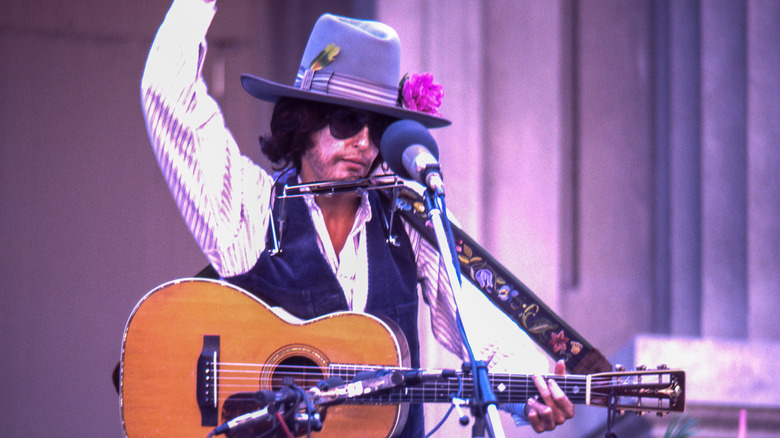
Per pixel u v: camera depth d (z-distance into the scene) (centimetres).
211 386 697
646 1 1558
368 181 726
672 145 1500
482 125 1469
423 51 1456
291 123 723
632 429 1302
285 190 729
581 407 1429
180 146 700
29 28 1611
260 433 684
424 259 779
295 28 1656
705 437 1287
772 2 1438
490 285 789
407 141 583
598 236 1530
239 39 1673
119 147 1639
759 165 1425
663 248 1520
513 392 679
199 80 718
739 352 1318
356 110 711
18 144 1596
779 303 1405
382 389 604
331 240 743
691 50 1497
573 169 1533
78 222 1608
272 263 726
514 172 1484
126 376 696
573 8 1545
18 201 1590
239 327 707
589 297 1516
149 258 1634
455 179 1452
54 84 1617
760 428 1290
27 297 1580
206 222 705
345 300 728
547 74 1497
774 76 1429
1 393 1561
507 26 1498
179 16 705
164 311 705
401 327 737
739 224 1442
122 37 1653
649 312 1527
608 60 1548
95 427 1591
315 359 703
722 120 1456
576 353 790
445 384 652
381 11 1454
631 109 1548
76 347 1592
